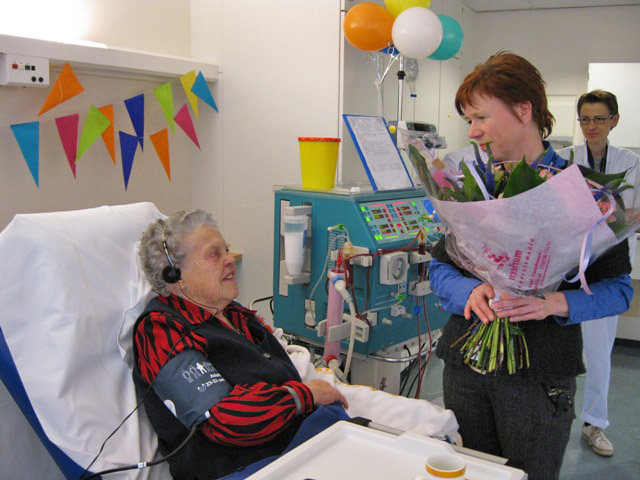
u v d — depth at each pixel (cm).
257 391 146
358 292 219
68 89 236
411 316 236
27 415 148
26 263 153
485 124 142
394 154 250
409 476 108
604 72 466
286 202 238
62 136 243
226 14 306
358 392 178
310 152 238
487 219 127
